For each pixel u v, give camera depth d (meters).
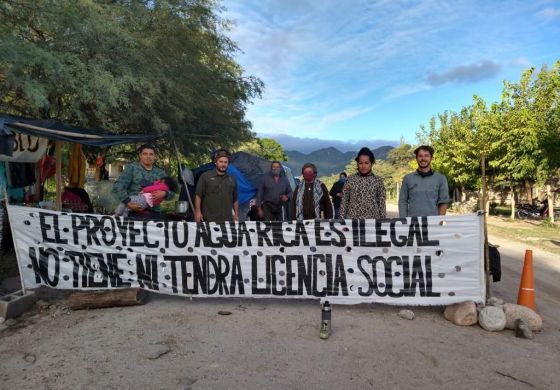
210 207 5.85
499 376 3.47
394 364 3.64
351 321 4.62
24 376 3.38
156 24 9.39
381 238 5.01
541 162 16.17
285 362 3.64
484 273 4.96
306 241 5.10
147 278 5.21
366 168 5.49
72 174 8.96
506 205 25.64
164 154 12.95
